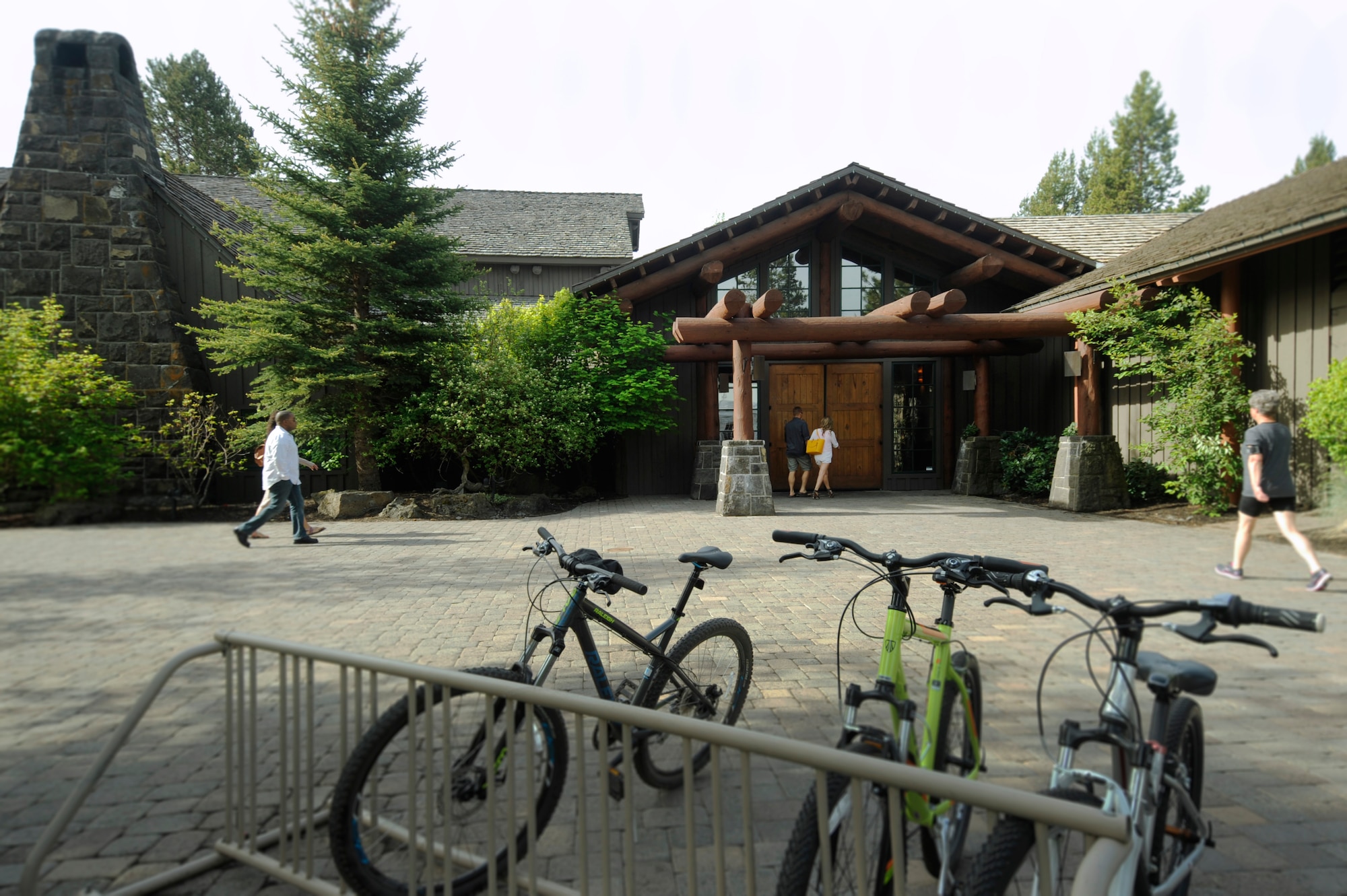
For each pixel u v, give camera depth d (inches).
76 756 135.8
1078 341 498.3
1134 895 67.6
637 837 104.7
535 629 107.7
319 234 504.1
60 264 554.6
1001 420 684.7
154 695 95.9
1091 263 630.5
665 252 594.9
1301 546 242.8
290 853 102.3
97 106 568.7
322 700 161.3
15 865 100.9
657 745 117.5
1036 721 142.9
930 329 492.4
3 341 494.6
